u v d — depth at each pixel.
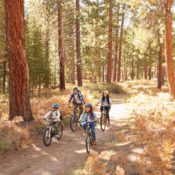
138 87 27.55
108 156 5.71
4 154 5.93
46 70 20.95
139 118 9.80
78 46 23.03
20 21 8.50
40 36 20.95
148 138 7.04
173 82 14.27
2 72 18.80
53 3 19.53
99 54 25.39
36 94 20.12
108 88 23.14
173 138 6.48
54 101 13.09
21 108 8.98
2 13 13.23
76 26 22.06
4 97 16.42
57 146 6.91
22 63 8.74
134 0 13.15
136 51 33.81
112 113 12.88
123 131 8.54
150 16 13.16
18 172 4.99
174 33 22.94
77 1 22.11
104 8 22.64
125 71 54.06
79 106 9.46
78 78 23.84
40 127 8.42
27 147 6.58
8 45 8.62
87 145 6.16
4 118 9.36
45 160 5.71
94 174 4.67
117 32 29.48
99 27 22.27
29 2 25.03
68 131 8.89
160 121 8.80
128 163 4.96
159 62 25.27
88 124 6.47
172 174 4.27
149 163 4.82
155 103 12.77
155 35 14.36
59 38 21.31
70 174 4.80
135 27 28.52
